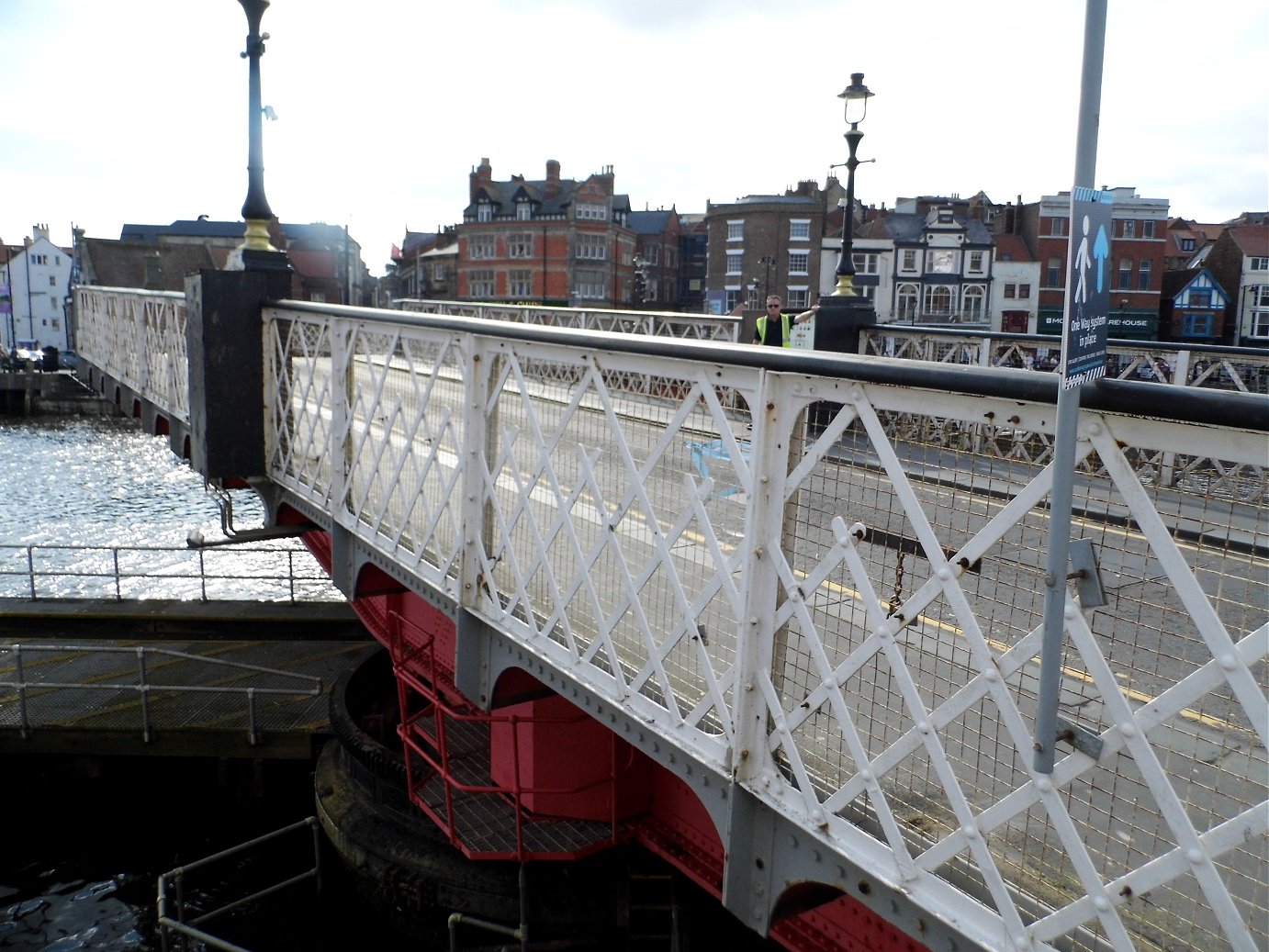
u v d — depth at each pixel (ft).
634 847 27.76
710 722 12.53
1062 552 7.57
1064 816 8.09
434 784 25.52
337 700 37.09
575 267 255.29
